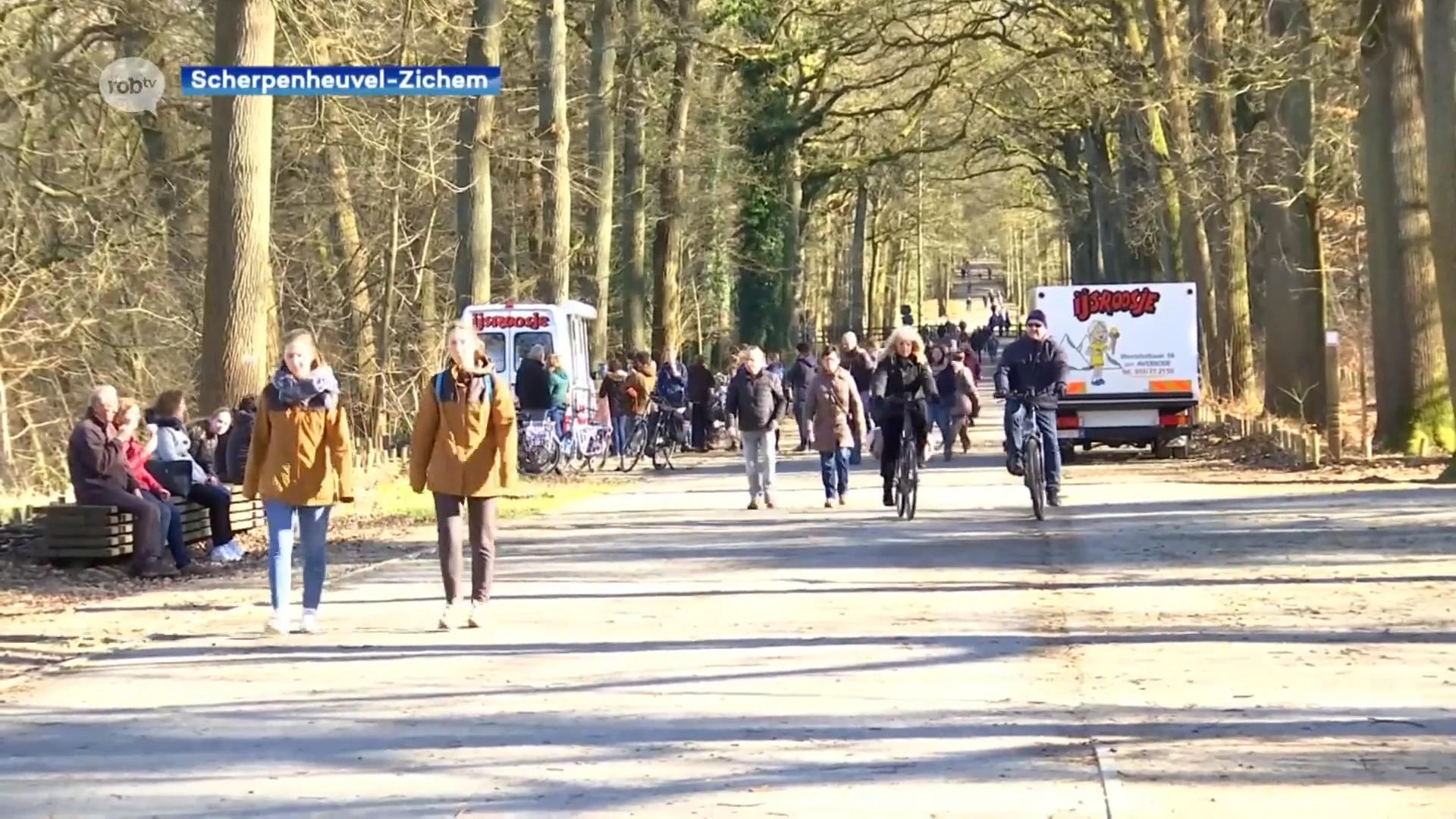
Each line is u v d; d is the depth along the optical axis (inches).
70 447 594.2
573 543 669.9
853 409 820.6
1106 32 1482.5
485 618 459.2
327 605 502.0
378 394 1157.7
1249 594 477.4
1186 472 1029.2
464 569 588.7
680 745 304.0
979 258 5216.5
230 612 489.1
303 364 441.4
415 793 274.5
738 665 382.0
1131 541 619.2
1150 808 253.9
